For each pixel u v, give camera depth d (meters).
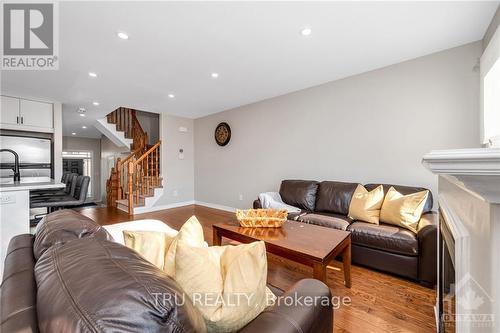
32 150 3.93
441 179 1.32
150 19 1.93
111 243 0.70
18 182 2.63
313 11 1.85
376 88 3.01
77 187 2.85
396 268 2.12
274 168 4.20
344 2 1.75
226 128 5.03
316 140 3.62
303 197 3.25
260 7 1.80
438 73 2.57
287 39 2.26
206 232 3.55
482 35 2.23
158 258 1.03
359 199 2.64
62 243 0.78
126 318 0.43
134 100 4.24
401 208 2.25
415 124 2.73
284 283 2.08
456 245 0.76
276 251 1.80
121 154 7.17
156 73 3.04
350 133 3.25
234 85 3.54
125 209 5.07
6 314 0.56
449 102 2.52
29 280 0.71
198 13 1.86
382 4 1.78
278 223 2.22
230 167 5.03
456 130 2.48
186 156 5.84
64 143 7.88
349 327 1.53
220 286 0.76
